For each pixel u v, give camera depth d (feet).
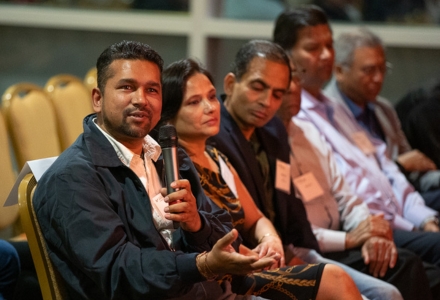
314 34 18.10
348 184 18.20
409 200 20.27
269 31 29.25
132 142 10.46
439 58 29.14
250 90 14.19
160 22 29.99
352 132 20.16
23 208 9.97
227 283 11.64
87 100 21.44
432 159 23.67
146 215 9.98
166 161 9.86
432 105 23.82
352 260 15.90
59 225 9.35
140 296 9.10
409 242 18.01
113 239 9.26
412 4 28.76
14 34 30.99
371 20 29.09
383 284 14.33
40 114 18.76
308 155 17.10
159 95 10.29
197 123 12.53
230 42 30.50
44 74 31.27
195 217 10.25
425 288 15.64
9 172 16.65
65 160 9.78
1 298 11.77
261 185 14.66
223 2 30.25
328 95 21.26
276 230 15.33
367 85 20.49
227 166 13.85
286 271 12.09
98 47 30.94
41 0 30.63
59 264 9.84
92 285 9.68
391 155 22.34
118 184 9.94
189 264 9.01
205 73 12.96
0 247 11.88
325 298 11.61
